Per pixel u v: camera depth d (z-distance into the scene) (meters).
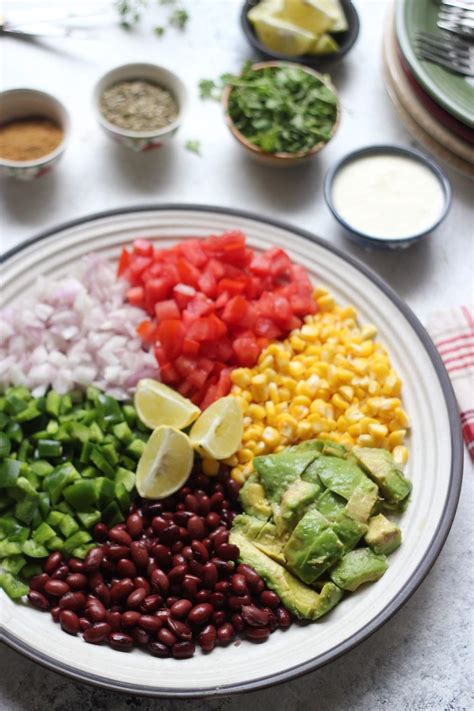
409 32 1.04
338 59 1.07
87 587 0.88
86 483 0.89
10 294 0.96
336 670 0.88
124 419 0.93
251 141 1.03
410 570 0.87
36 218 1.03
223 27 1.11
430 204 1.01
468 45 1.04
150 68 1.05
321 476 0.89
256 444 0.93
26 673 0.88
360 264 0.97
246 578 0.87
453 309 0.99
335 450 0.91
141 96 1.04
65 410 0.93
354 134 1.07
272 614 0.86
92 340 0.94
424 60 1.03
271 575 0.87
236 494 0.91
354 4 1.12
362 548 0.88
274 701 0.88
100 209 1.03
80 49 1.10
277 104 1.02
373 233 1.00
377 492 0.89
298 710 0.87
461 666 0.89
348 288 0.97
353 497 0.88
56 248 0.98
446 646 0.89
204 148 1.06
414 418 0.93
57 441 0.91
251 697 0.88
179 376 0.94
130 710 0.87
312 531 0.87
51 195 1.04
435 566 0.91
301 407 0.93
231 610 0.87
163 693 0.84
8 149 1.02
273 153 1.02
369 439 0.92
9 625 0.86
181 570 0.87
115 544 0.88
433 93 1.01
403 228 1.00
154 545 0.88
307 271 0.98
